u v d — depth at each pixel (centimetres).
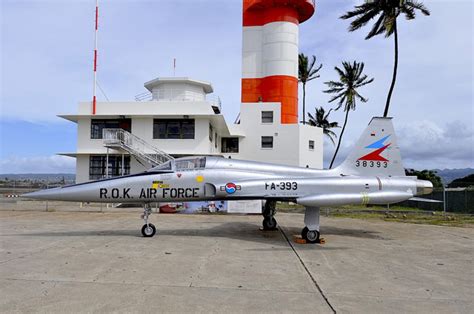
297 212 2150
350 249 945
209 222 1548
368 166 1178
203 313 454
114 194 1091
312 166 3166
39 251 852
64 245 936
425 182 1160
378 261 799
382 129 1198
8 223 1457
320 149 3241
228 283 595
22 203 2686
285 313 460
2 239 1036
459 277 664
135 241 1010
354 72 4369
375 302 511
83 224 1430
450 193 2416
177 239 1057
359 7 2667
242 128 3102
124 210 2144
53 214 1881
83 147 2617
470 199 2208
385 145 1190
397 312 471
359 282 617
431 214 2061
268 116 3100
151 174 1118
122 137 2400
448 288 589
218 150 3112
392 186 1119
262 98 3306
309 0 3228
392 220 1769
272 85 3222
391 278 648
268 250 908
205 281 604
